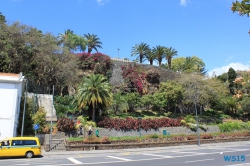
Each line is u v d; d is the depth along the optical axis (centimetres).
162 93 4431
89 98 3077
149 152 2284
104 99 3147
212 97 4588
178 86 4456
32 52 3759
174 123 3494
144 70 5131
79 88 3256
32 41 3728
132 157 1817
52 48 3947
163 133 3269
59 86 3994
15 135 2455
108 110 3572
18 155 1869
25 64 3650
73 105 3450
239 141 3622
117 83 4794
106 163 1456
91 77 3183
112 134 2969
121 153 2222
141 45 6250
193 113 4828
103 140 2592
